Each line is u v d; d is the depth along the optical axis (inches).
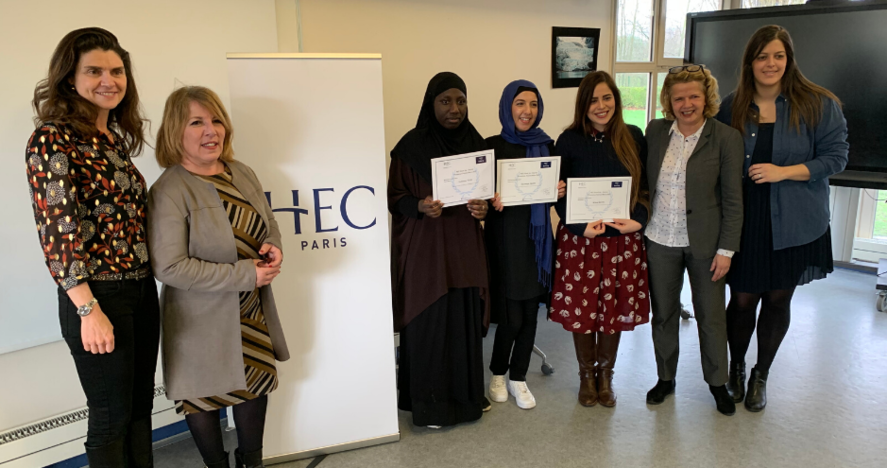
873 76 135.0
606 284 91.9
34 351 74.5
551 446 87.8
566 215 89.3
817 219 90.6
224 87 88.0
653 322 99.0
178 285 62.4
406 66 119.0
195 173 65.6
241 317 69.8
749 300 95.4
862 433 89.2
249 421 74.6
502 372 101.5
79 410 78.8
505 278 92.4
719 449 86.0
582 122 90.5
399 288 89.7
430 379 89.1
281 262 71.2
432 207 80.5
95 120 57.6
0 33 67.3
